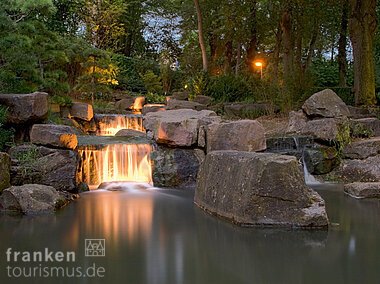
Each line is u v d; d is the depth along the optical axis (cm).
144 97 1880
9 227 555
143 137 1066
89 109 1351
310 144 955
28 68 993
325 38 2492
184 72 2564
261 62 2306
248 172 560
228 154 629
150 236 514
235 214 563
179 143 873
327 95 1029
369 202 705
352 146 920
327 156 922
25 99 866
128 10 2692
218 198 616
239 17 2044
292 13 1728
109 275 385
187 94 1847
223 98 1720
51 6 945
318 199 552
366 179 867
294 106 1403
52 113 1159
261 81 1667
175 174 858
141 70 2480
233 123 866
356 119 1023
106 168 880
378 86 1741
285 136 980
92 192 809
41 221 588
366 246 466
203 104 1644
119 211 653
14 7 873
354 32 1455
